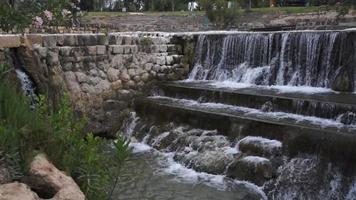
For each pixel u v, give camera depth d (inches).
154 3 1440.7
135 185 277.0
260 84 436.1
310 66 412.5
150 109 398.3
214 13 887.1
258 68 443.8
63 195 120.0
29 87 366.9
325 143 266.7
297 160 274.4
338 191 253.0
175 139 348.2
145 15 1011.3
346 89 385.1
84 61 406.0
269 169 274.4
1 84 153.1
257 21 880.3
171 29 919.7
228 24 884.6
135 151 352.2
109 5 1376.7
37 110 155.8
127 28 914.1
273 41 434.6
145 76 454.6
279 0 1152.2
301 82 418.0
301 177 264.4
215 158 301.9
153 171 303.0
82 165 139.3
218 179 286.7
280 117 327.0
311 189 258.5
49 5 200.8
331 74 399.5
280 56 430.3
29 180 123.9
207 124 343.0
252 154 295.6
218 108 367.2
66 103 165.0
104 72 420.5
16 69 363.6
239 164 286.0
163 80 471.8
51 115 153.1
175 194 263.0
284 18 845.8
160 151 348.8
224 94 384.5
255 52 447.2
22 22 192.7
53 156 138.6
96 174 139.6
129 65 439.8
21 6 193.3
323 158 265.1
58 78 384.8
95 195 136.6
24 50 362.9
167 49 478.3
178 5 1460.4
